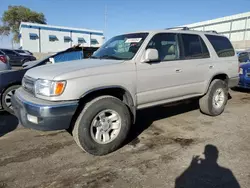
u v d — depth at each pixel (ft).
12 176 9.25
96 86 10.46
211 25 108.37
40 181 8.94
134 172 9.59
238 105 20.93
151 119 16.57
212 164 10.19
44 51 131.23
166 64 13.20
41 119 9.62
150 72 12.42
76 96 9.95
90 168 9.90
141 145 12.20
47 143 12.43
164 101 13.79
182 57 14.33
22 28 123.85
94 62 11.84
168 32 13.97
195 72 14.89
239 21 94.43
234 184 8.74
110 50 13.87
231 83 17.94
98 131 10.85
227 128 14.75
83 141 10.41
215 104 17.07
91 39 146.30
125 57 12.38
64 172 9.57
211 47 16.31
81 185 8.70
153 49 11.99
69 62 12.43
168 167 9.97
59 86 9.70
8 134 13.64
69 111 9.82
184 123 15.72
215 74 16.34
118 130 11.35
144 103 12.74
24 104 10.04
